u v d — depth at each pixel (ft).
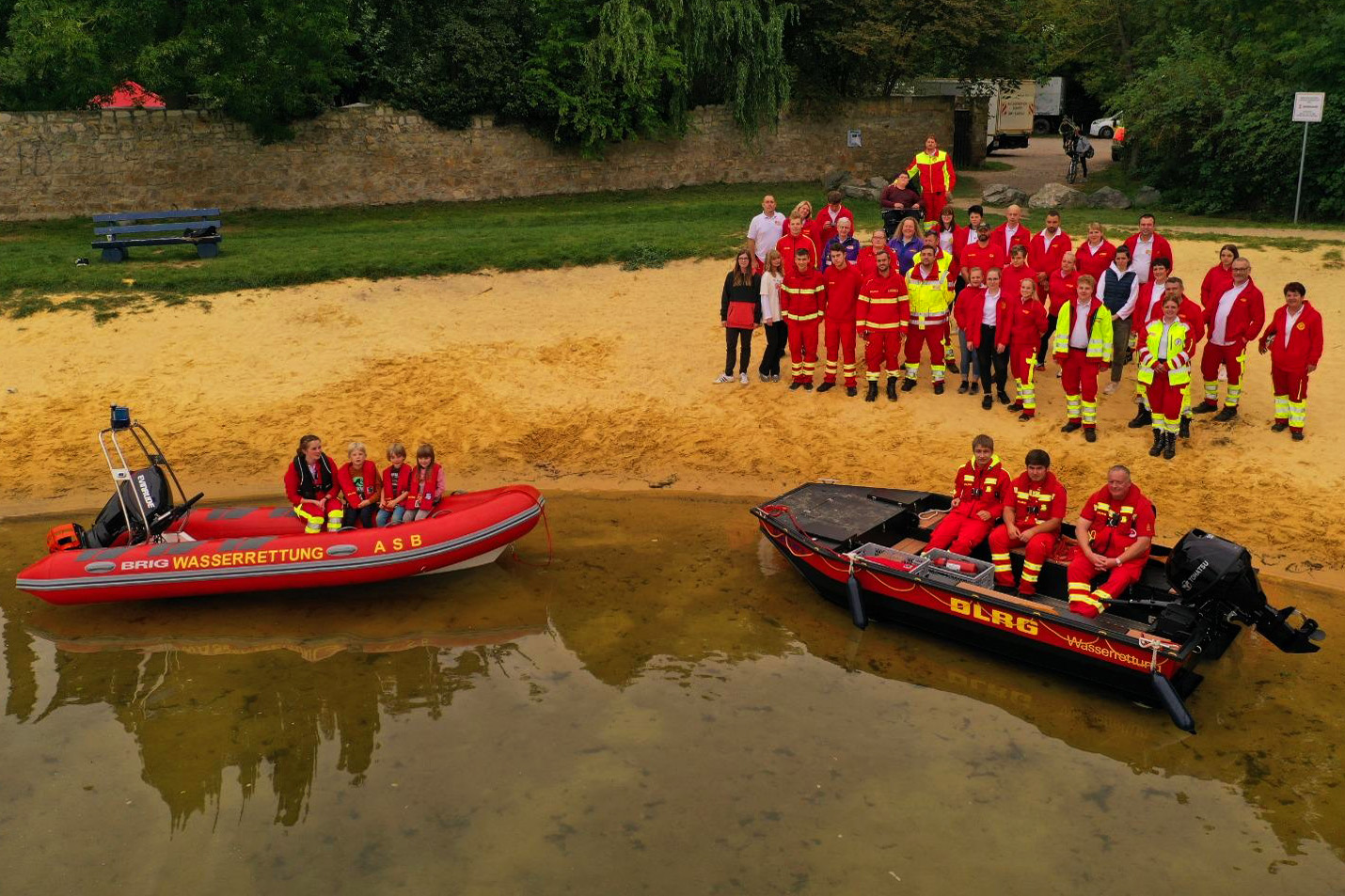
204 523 33.99
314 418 45.29
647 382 47.62
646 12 85.20
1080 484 37.01
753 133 92.79
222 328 51.80
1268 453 37.52
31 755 24.63
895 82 106.52
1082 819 21.62
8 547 36.27
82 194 77.10
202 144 79.20
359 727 25.57
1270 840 20.88
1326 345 45.73
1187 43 81.46
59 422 44.86
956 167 110.22
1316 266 53.93
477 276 57.77
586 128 87.86
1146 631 25.35
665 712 25.81
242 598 33.01
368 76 85.20
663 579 33.19
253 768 23.99
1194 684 25.67
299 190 82.58
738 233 65.00
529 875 20.26
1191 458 37.81
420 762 24.04
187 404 46.24
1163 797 22.24
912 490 35.96
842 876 20.07
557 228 69.31
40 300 53.06
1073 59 114.01
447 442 43.80
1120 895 19.49
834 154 98.89
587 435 44.14
